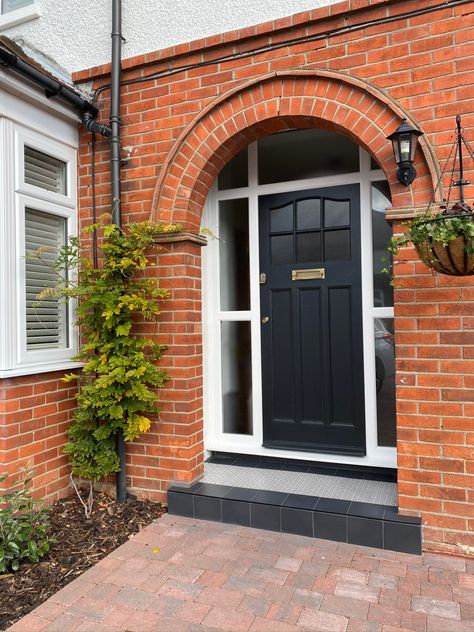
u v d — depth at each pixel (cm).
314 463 394
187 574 268
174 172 358
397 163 286
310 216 397
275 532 316
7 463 321
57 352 370
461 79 285
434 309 288
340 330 385
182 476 354
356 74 308
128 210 374
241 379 424
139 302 341
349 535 300
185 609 238
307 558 283
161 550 295
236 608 238
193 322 364
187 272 356
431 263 248
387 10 300
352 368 381
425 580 259
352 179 380
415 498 292
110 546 300
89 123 369
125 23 376
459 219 232
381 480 358
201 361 376
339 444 384
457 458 284
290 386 401
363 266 375
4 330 322
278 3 329
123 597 248
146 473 365
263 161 416
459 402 284
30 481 338
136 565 278
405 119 292
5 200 325
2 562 265
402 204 296
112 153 369
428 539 289
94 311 370
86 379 378
